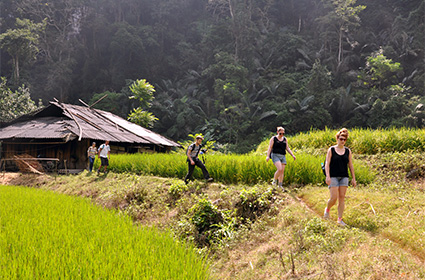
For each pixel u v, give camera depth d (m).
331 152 5.77
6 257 4.29
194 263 4.83
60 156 20.00
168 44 78.44
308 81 52.47
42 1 71.56
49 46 68.69
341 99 46.25
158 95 60.62
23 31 55.88
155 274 3.96
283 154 8.34
